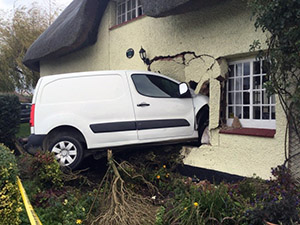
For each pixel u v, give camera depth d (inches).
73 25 380.8
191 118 258.7
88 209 180.2
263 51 199.0
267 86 185.0
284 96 194.2
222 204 160.4
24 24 706.8
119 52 376.5
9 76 705.6
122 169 204.7
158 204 194.2
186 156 261.6
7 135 396.5
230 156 231.5
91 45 432.8
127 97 243.9
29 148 243.0
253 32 215.6
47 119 241.3
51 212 176.4
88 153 249.0
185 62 277.7
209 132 249.8
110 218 164.6
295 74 184.2
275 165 201.3
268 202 153.7
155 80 257.9
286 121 194.9
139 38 339.9
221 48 241.1
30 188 207.2
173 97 256.7
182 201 168.7
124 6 385.1
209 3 234.7
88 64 444.1
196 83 280.4
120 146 242.4
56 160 223.6
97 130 238.1
